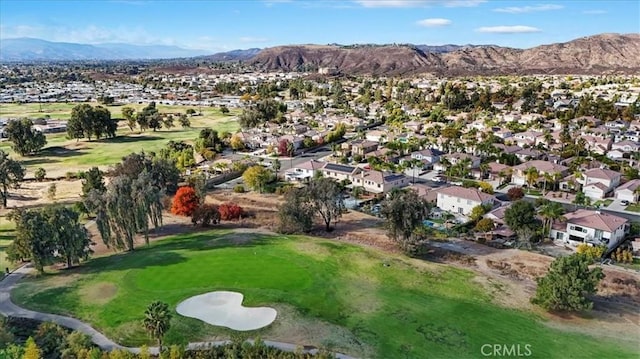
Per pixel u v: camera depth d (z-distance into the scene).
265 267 81.94
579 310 67.88
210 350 56.00
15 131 178.75
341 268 82.00
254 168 137.62
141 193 96.38
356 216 113.44
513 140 185.12
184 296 71.31
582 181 130.88
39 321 64.69
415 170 152.25
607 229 90.88
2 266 84.25
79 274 80.62
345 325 63.88
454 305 69.56
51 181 146.62
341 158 171.00
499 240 96.94
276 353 55.22
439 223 107.12
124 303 69.50
